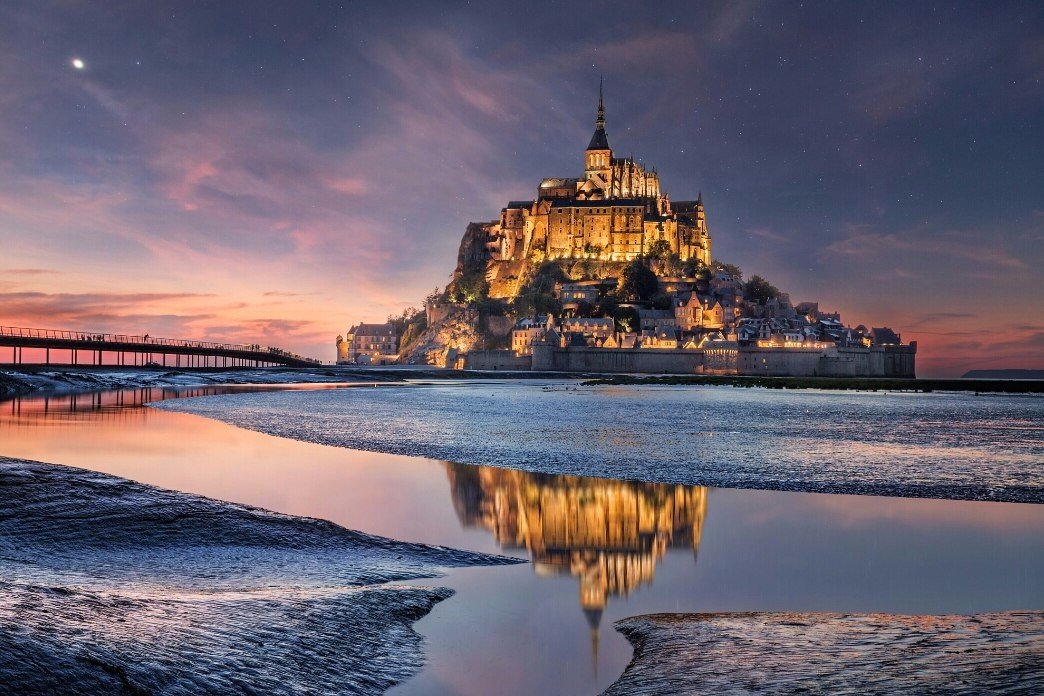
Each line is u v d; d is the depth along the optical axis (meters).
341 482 30.33
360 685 10.67
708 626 13.38
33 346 128.38
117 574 14.99
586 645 12.92
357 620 13.18
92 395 95.94
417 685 10.95
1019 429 65.12
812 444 49.53
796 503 28.09
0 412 62.19
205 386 137.00
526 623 14.05
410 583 16.61
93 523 18.64
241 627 11.64
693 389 157.75
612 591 16.50
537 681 11.20
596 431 56.78
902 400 124.44
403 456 39.81
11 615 9.88
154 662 9.43
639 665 11.41
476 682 11.12
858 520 24.95
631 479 33.34
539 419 68.06
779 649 11.48
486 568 18.34
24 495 20.08
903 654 10.52
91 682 8.47
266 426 56.56
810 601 15.85
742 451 44.72
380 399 99.25
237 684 9.57
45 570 14.60
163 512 20.09
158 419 58.97
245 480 29.92
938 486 32.66
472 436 51.53
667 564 19.05
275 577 15.97
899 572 18.38
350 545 19.53
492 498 27.91
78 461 33.12
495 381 197.75
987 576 18.05
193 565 16.39
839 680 9.55
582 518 24.75
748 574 18.19
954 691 8.55
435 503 26.59
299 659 10.91
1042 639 10.80
